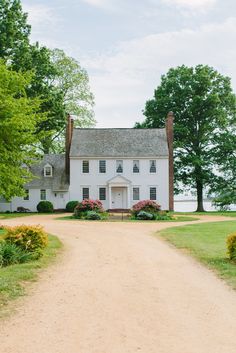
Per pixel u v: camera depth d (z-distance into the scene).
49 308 9.78
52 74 55.50
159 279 13.16
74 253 18.84
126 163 57.19
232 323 8.65
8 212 55.62
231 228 30.55
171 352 7.04
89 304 10.14
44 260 16.64
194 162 58.34
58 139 66.88
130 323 8.63
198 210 62.31
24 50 50.25
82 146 57.66
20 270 14.15
